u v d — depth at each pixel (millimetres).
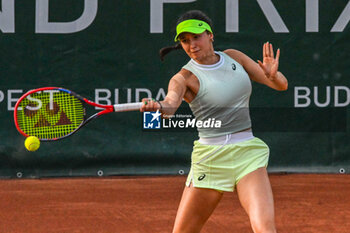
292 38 31188
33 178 31031
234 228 19844
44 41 30891
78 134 31250
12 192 27234
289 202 24547
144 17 31078
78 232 19484
